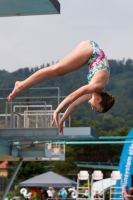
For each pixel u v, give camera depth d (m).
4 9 16.06
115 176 34.28
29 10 16.16
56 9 16.08
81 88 8.87
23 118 29.50
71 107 9.47
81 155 102.69
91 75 9.07
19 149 30.83
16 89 9.35
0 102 27.34
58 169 102.31
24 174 89.38
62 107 8.91
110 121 170.38
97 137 26.84
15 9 16.08
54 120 8.99
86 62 9.23
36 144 31.53
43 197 40.88
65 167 101.94
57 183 48.25
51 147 34.72
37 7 15.75
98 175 34.50
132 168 42.88
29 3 15.28
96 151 102.25
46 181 48.50
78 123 126.50
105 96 9.32
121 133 112.31
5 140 25.97
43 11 16.25
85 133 25.12
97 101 9.31
